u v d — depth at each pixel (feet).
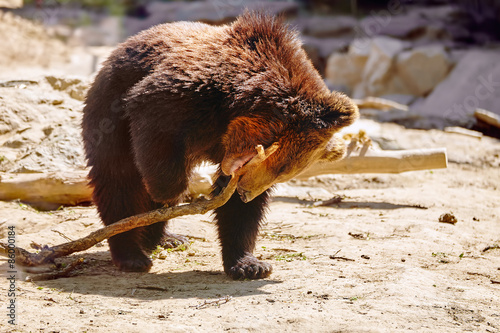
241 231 26.89
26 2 116.37
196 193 39.01
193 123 23.34
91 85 28.73
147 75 25.05
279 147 22.61
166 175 23.52
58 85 46.44
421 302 22.45
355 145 43.32
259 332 19.29
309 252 29.66
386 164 42.96
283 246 31.01
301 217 36.99
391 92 99.86
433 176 50.19
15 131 42.27
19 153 40.45
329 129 22.45
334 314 20.84
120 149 26.78
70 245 25.49
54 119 43.29
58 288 23.85
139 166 24.00
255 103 22.77
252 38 24.67
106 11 121.08
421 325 20.24
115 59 26.81
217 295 23.09
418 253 29.50
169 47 25.11
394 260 28.17
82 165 39.47
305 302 22.09
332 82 106.32
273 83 23.03
